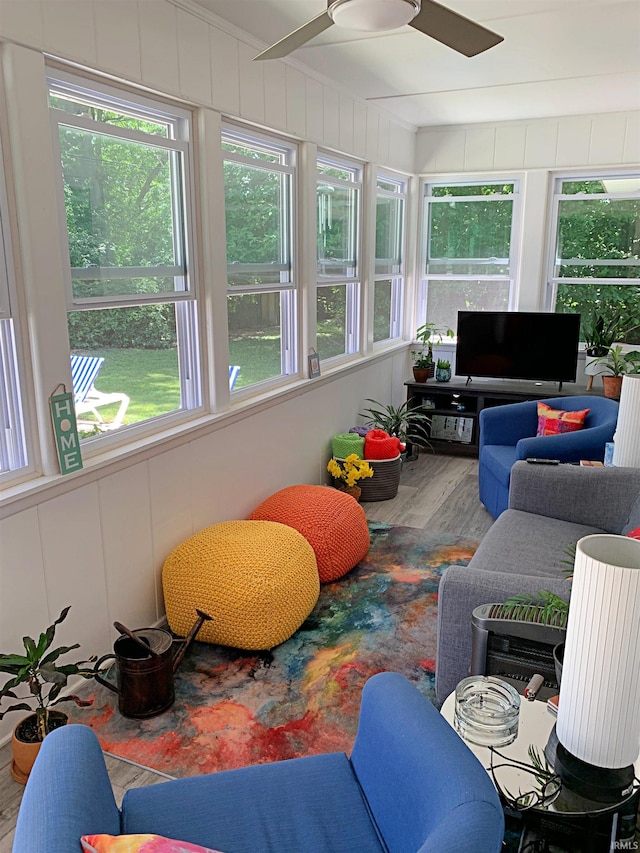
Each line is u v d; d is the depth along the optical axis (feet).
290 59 11.88
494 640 6.45
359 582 11.04
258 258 12.12
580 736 4.72
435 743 4.24
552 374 17.66
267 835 4.50
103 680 7.68
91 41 7.55
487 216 19.16
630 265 17.88
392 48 11.46
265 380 12.83
